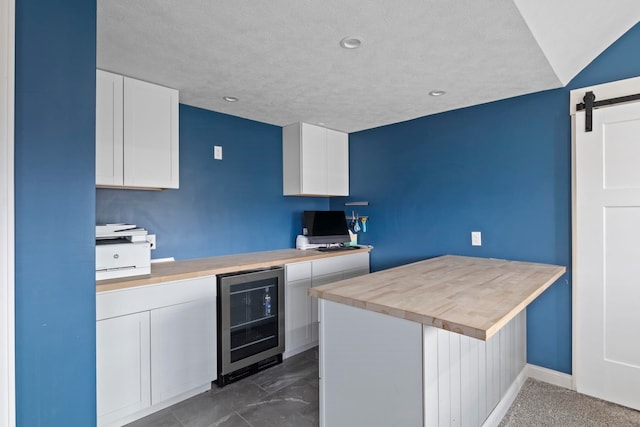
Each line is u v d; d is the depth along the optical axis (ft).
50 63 4.10
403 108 9.66
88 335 4.42
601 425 6.48
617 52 7.22
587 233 7.55
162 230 8.87
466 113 9.56
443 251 10.09
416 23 5.26
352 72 7.15
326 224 11.88
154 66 6.81
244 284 8.39
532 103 8.41
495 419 6.41
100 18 5.08
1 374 3.67
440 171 10.13
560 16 5.52
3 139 3.69
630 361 7.06
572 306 7.80
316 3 4.75
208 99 8.86
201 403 7.25
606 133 7.30
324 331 5.52
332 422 5.46
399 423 4.54
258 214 11.07
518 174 8.63
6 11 3.70
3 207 3.69
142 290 6.64
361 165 12.29
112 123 7.04
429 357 4.34
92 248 4.46
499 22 5.23
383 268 11.64
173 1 4.68
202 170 9.66
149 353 6.73
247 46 6.01
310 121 11.03
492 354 6.35
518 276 6.49
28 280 3.96
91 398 4.44
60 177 4.19
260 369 8.75
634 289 7.02
